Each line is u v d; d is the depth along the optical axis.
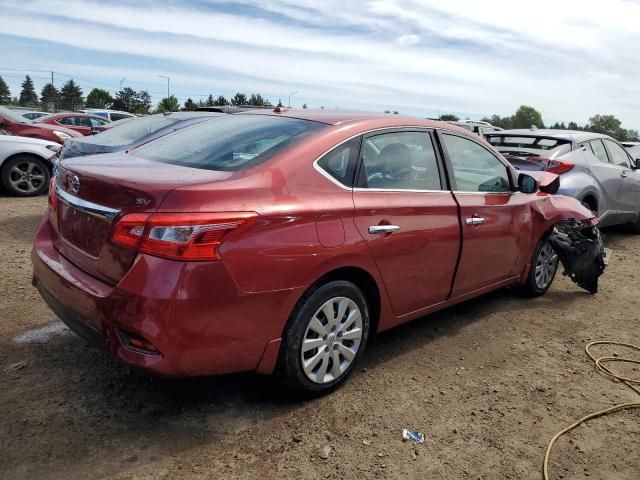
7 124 11.17
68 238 3.06
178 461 2.63
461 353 4.04
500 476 2.71
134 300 2.51
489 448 2.92
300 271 2.88
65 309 2.89
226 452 2.72
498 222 4.36
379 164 3.47
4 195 9.17
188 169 3.01
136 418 2.94
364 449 2.82
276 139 3.24
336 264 3.07
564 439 3.05
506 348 4.18
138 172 2.87
